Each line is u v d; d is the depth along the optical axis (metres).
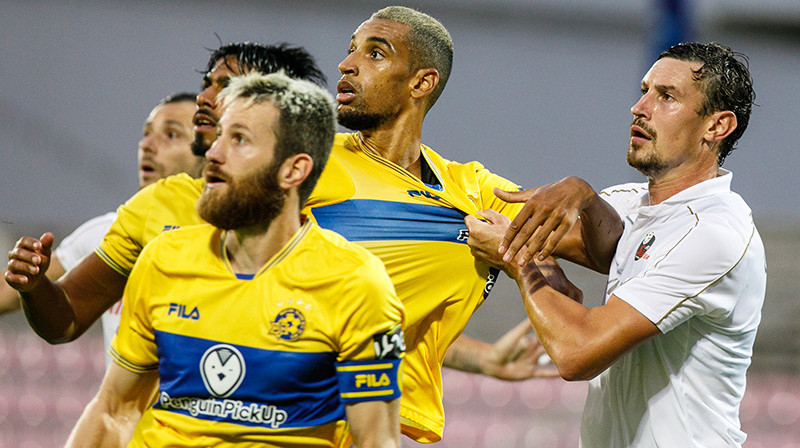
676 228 10.39
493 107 48.88
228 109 7.94
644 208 10.72
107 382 8.45
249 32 47.75
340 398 8.02
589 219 10.82
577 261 11.70
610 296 10.31
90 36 46.69
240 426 7.79
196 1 47.38
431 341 10.77
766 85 48.84
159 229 9.79
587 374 9.95
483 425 29.22
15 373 31.30
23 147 46.16
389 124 10.75
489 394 31.80
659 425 10.55
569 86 49.31
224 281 7.88
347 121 10.66
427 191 10.61
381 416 7.99
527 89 49.16
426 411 10.77
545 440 28.38
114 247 9.92
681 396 10.48
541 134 49.03
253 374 7.74
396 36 10.61
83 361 32.66
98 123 46.69
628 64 49.66
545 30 49.62
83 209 46.50
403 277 10.37
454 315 10.85
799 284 37.81
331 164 10.40
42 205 46.22
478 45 49.19
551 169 48.88
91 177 46.66
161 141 14.71
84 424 8.34
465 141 48.59
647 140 10.59
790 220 46.62
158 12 47.09
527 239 10.05
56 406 29.50
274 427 7.81
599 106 49.28
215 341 7.78
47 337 9.81
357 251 8.09
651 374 10.58
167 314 7.93
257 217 7.82
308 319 7.75
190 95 15.11
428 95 10.97
